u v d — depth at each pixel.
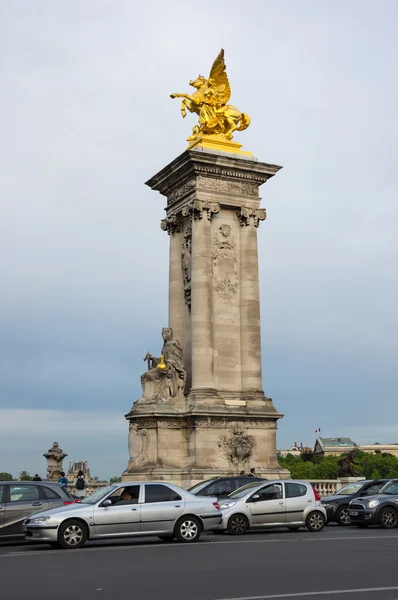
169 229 66.50
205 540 34.94
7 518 35.84
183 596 19.31
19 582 21.92
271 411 60.50
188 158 62.03
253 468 56.22
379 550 29.86
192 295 61.31
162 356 61.00
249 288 62.97
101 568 24.89
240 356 62.34
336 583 21.31
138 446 58.62
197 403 58.09
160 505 33.44
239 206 63.78
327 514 45.81
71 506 32.84
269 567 24.73
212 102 66.44
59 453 81.06
